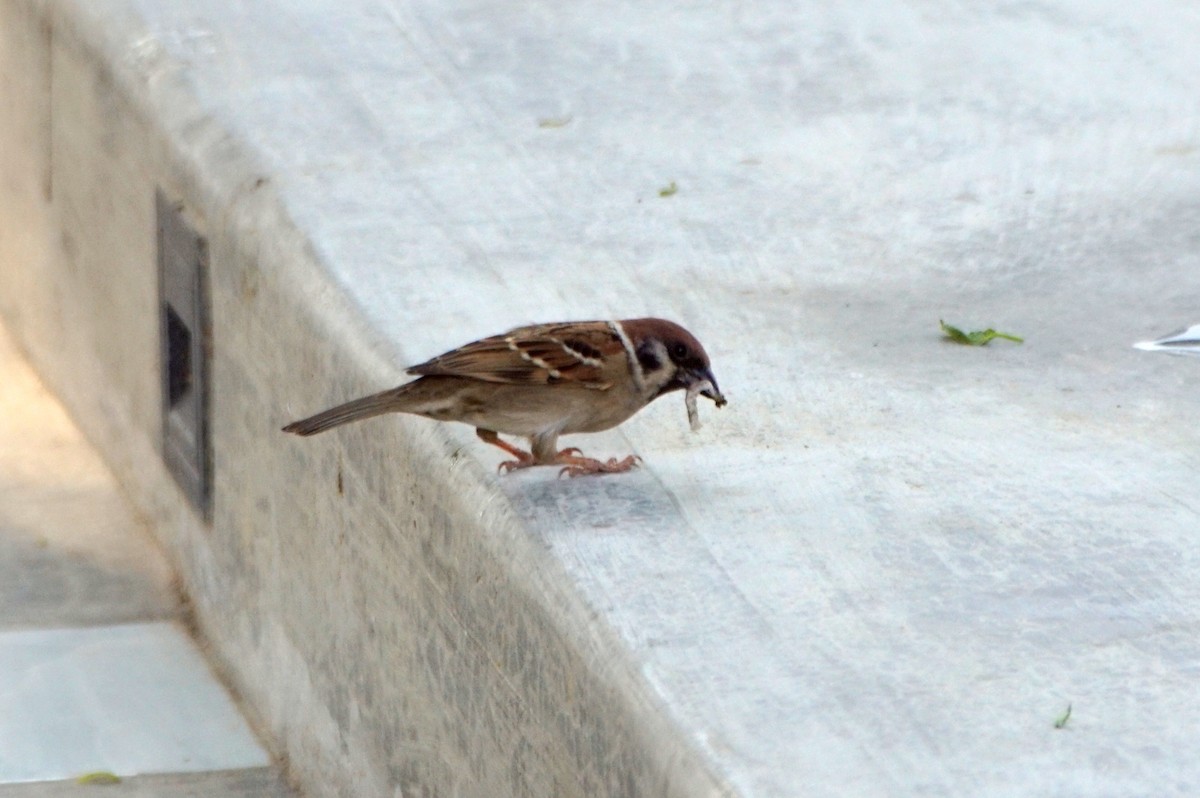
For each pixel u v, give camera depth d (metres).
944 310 11.11
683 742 6.45
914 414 9.54
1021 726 6.48
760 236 12.19
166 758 11.88
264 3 16.09
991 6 16.83
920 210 12.73
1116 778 6.15
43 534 14.80
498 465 8.71
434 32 15.88
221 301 12.44
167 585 14.15
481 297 10.77
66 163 16.06
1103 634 7.17
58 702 12.42
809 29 16.27
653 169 13.27
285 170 12.65
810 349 10.45
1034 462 8.91
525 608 7.85
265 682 12.19
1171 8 16.81
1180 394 9.85
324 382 10.57
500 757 8.30
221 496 12.86
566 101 14.52
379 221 11.88
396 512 9.53
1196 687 6.75
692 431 9.30
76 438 16.52
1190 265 11.78
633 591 7.48
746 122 14.26
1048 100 14.72
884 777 6.17
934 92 14.90
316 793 11.34
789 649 7.03
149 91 14.01
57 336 16.92
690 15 16.59
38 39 16.42
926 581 7.62
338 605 10.66
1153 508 8.37
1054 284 11.52
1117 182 13.20
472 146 13.47
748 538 8.02
